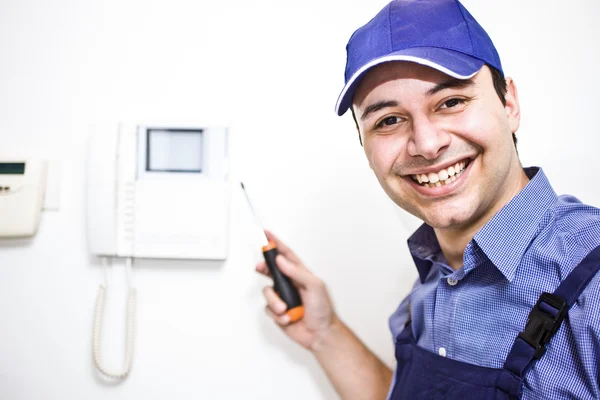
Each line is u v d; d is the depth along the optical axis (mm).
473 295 569
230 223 824
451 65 491
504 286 539
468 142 517
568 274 491
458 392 529
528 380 488
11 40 852
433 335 635
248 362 824
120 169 791
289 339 823
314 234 829
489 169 520
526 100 802
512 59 805
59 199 833
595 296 455
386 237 827
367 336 826
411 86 508
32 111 843
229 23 837
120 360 826
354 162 829
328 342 765
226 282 826
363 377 757
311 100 833
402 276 824
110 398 826
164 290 829
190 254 790
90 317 835
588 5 793
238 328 826
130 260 814
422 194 551
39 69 845
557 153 795
